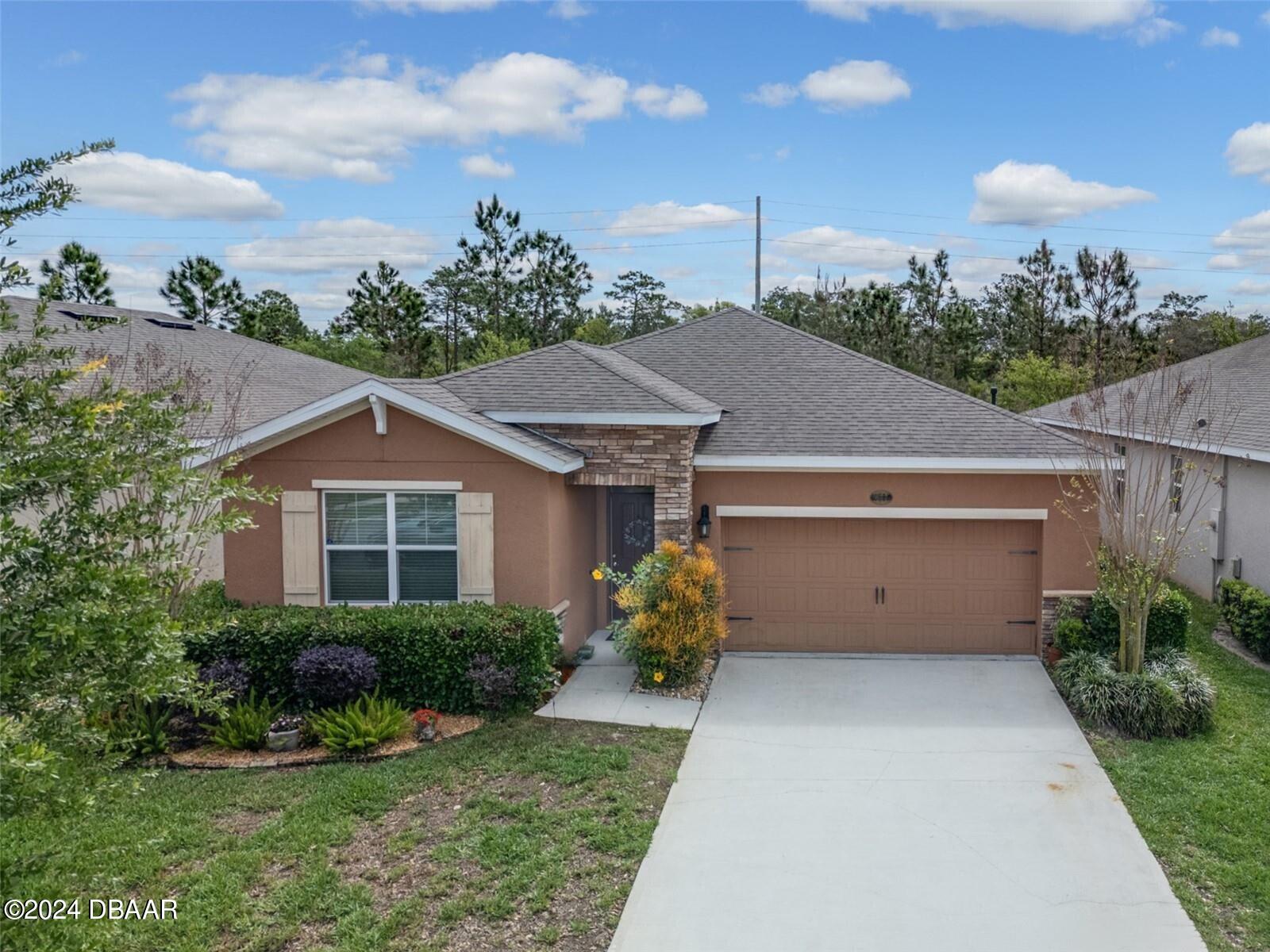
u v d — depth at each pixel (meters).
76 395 6.01
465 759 9.66
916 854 7.88
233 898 6.91
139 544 6.91
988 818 8.55
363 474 12.62
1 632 4.50
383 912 6.79
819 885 7.36
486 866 7.47
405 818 8.33
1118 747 10.25
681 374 17.05
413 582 12.81
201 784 9.07
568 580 13.60
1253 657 14.08
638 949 6.46
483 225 51.56
